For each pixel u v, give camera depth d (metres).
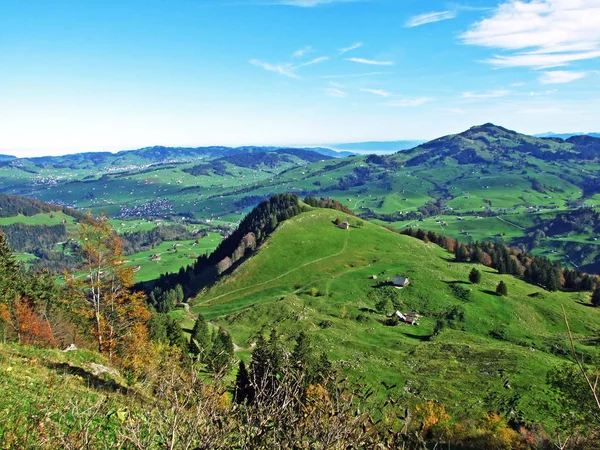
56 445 10.37
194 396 7.51
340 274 134.38
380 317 105.75
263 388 7.12
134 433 7.67
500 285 118.12
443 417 49.62
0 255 59.62
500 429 44.56
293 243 158.75
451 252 185.75
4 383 15.98
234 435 6.89
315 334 88.19
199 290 150.88
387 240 169.25
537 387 60.94
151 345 36.56
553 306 115.12
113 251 32.66
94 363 25.53
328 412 6.69
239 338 96.94
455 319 103.81
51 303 55.66
